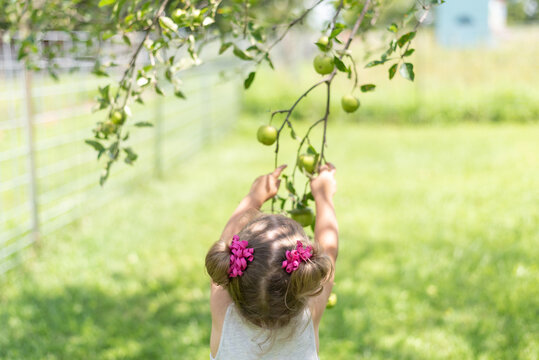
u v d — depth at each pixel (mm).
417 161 7781
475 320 3514
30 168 4555
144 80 2020
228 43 2082
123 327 3553
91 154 6195
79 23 2766
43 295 3893
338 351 3242
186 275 4262
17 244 4465
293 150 9023
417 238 4887
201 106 9492
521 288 3852
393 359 3145
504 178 6652
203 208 5859
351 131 10820
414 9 1844
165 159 7609
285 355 1738
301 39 13531
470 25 12750
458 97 11625
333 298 1974
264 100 12523
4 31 2949
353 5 2039
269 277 1645
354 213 5602
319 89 12555
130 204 5898
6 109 6836
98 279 4137
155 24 2051
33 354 3232
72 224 5199
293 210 2021
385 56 1688
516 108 11328
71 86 6285
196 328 3523
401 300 3789
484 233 4930
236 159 8367
